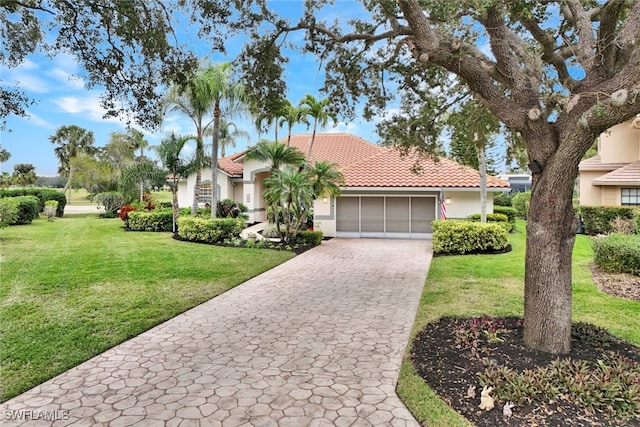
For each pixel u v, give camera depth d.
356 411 3.86
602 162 19.06
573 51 4.90
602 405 3.62
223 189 24.95
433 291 8.55
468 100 8.38
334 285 9.42
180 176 19.20
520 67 5.02
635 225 13.84
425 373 4.52
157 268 10.76
